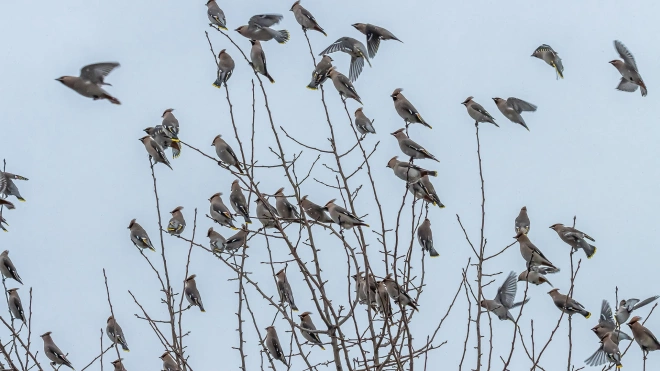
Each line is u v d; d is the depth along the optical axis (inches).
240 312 482.6
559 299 608.4
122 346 651.5
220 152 677.3
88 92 497.7
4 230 593.9
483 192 525.7
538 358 468.8
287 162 504.4
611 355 569.9
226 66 664.4
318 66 659.4
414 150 666.8
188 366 486.0
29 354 490.3
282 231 490.0
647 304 593.0
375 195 507.8
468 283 494.3
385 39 674.8
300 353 478.9
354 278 550.6
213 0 665.6
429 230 674.8
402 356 477.1
